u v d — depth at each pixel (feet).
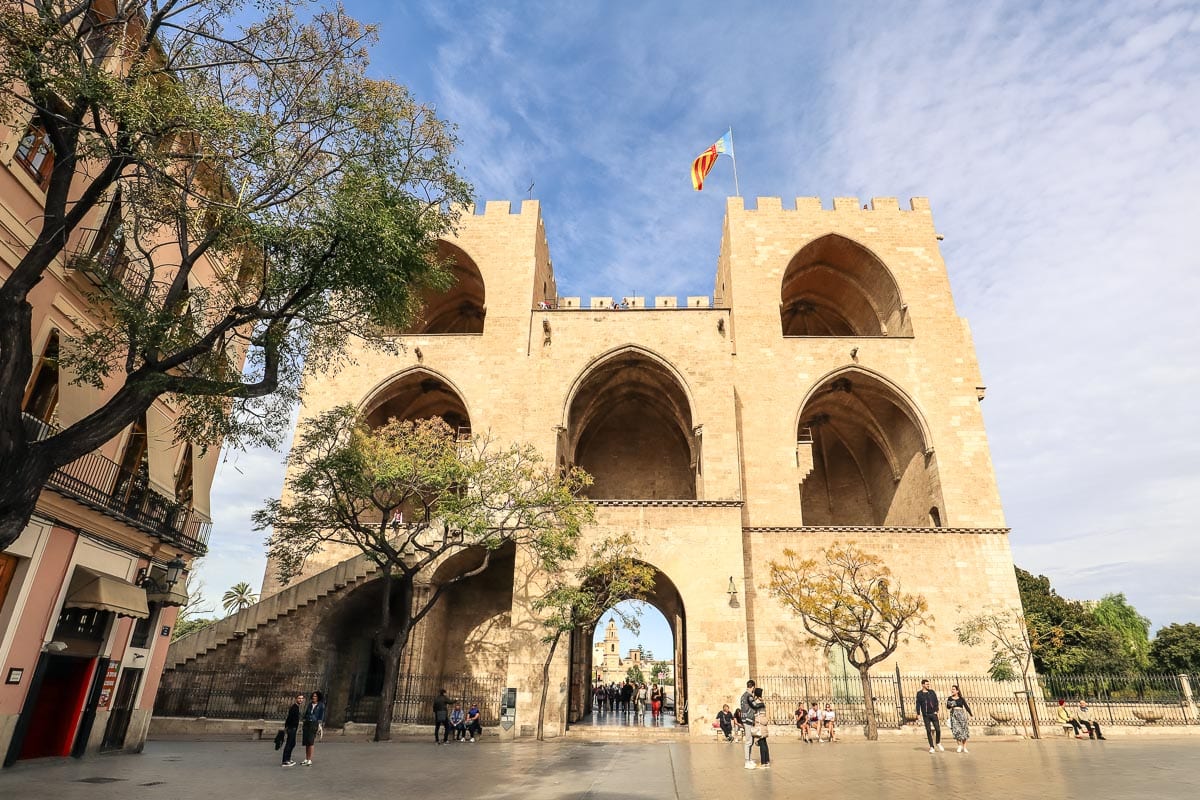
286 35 41.16
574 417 115.55
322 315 41.39
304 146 40.40
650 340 107.96
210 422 47.91
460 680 103.60
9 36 31.71
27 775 39.58
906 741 74.84
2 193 41.14
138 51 36.99
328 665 93.25
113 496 51.88
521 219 128.06
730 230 127.13
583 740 80.18
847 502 137.69
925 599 95.04
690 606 88.07
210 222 44.04
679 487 128.77
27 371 29.78
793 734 83.10
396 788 37.65
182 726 80.74
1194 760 45.98
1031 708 81.56
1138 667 167.43
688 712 83.05
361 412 112.37
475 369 114.93
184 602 58.49
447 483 78.74
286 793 35.47
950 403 111.96
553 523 82.69
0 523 27.71
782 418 111.24
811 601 82.43
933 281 121.80
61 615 48.08
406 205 41.83
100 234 50.16
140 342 36.60
